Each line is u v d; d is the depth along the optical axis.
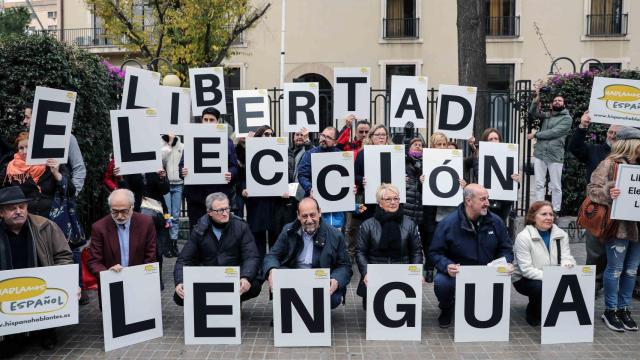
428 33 20.66
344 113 7.66
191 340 5.06
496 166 6.65
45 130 5.34
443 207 6.80
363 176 6.79
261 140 6.46
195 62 14.88
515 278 5.51
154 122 6.10
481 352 4.87
